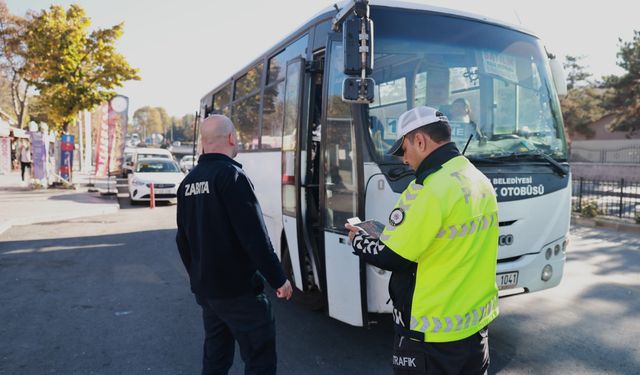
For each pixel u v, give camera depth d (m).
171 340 4.73
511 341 4.65
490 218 2.28
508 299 5.91
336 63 4.37
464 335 2.18
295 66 5.07
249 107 7.27
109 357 4.33
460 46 4.55
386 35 4.27
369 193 3.94
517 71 4.80
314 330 4.98
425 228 2.10
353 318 4.07
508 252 4.22
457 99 4.45
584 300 5.87
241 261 2.88
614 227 11.13
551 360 4.23
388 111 4.12
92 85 20.89
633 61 26.75
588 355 4.32
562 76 5.20
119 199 18.22
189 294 6.29
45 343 4.64
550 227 4.46
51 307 5.73
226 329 3.14
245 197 2.80
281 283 2.86
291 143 5.16
